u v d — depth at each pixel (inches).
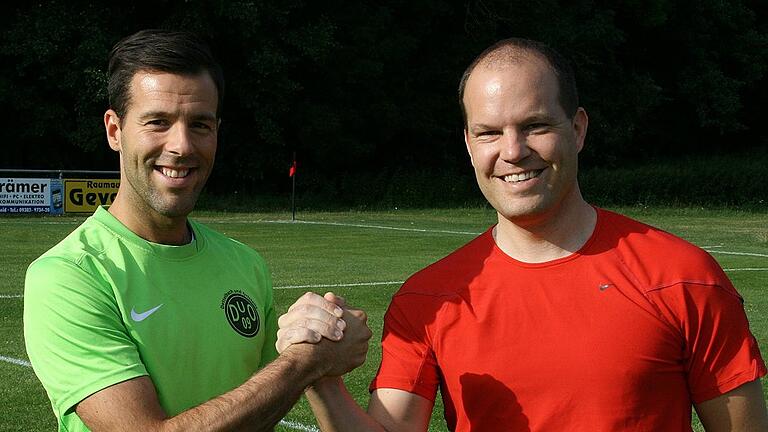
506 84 105.3
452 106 1422.2
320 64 1235.2
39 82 1171.3
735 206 1320.1
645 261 105.2
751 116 1803.6
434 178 1318.9
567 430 102.3
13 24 1146.0
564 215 107.7
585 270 105.6
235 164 1285.7
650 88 1568.7
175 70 111.0
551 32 1428.4
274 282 500.4
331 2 1286.9
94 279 110.0
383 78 1362.0
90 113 1154.0
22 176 1205.1
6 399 261.6
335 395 109.3
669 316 102.3
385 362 111.7
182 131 111.2
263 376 104.2
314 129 1268.5
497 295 106.7
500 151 105.7
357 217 1061.8
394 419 109.7
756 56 1738.4
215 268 119.6
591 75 1485.0
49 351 107.1
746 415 103.0
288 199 1277.1
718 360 102.5
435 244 730.8
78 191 954.7
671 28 1660.9
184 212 114.4
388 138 1373.0
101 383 105.0
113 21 1168.2
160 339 111.6
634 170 1386.6
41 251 631.8
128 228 115.8
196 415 101.5
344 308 110.2
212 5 1133.7
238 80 1210.6
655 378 101.8
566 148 106.0
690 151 1779.0
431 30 1403.8
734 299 104.0
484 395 105.1
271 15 1184.8
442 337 107.7
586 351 101.9
